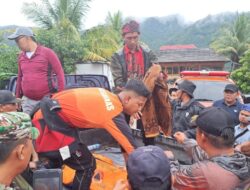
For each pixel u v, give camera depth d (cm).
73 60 1948
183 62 4125
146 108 399
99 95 290
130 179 201
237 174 212
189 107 492
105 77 797
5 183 165
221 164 215
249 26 4119
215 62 4088
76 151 287
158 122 407
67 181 288
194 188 218
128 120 323
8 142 164
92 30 2434
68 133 288
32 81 484
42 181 193
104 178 286
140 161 198
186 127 489
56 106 284
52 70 492
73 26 2138
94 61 1984
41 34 1889
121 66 453
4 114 171
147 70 455
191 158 299
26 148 172
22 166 172
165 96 410
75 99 287
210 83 953
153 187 195
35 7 2277
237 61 4034
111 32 2544
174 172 233
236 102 579
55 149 287
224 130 217
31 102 494
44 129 288
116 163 321
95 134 338
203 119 223
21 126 169
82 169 290
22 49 483
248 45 3925
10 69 1579
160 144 387
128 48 454
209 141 222
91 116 281
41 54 484
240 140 447
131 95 294
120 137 283
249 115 443
